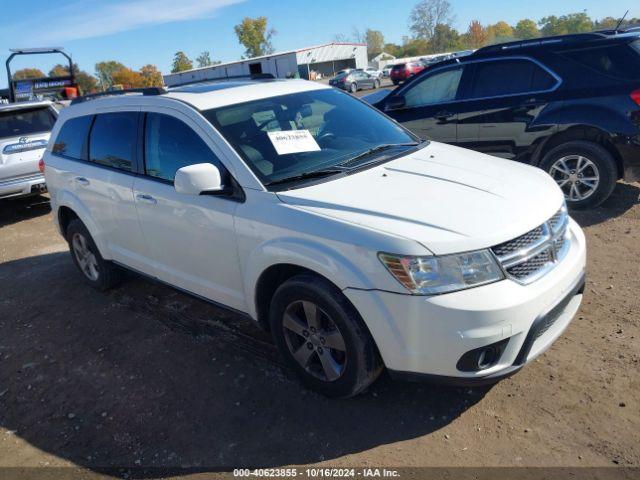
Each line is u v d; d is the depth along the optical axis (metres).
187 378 3.58
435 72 6.74
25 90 12.79
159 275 4.14
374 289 2.64
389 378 3.32
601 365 3.22
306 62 58.22
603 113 5.53
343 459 2.75
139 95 4.18
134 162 4.05
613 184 5.66
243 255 3.26
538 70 5.96
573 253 3.08
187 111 3.62
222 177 3.35
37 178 8.29
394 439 2.85
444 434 2.84
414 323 2.59
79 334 4.39
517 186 3.15
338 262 2.73
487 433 2.81
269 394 3.31
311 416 3.08
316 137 3.71
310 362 3.20
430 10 86.69
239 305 3.51
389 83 41.03
